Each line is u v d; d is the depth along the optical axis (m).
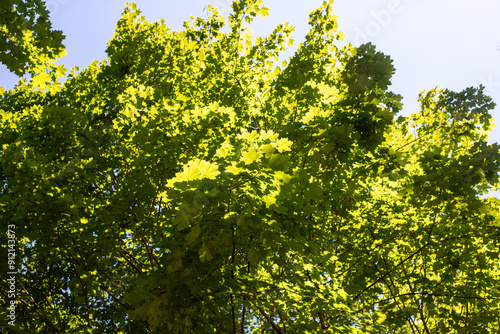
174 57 7.72
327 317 4.56
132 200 4.72
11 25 3.45
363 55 4.27
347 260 5.76
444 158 4.70
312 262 4.55
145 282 3.32
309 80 5.84
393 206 6.07
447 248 5.24
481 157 4.18
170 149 4.61
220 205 3.00
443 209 4.98
